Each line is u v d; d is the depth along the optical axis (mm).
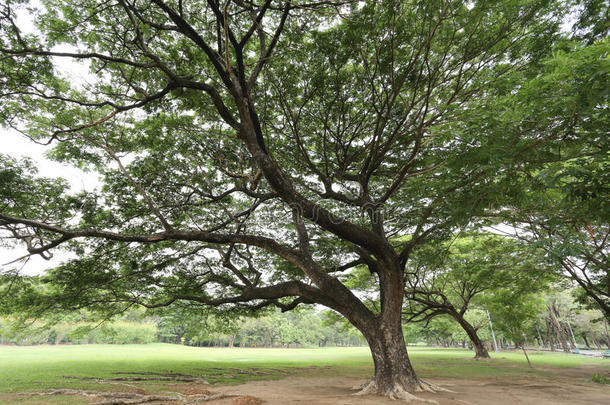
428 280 25547
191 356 29125
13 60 8750
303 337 89000
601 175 4891
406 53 9609
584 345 74812
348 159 12516
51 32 9016
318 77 10641
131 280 14344
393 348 10242
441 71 9523
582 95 4609
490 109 6348
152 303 16500
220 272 16219
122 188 12812
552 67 4977
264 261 16797
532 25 8367
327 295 11273
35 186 11742
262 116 11852
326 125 11508
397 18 8531
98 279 13172
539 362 23531
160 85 10703
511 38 8570
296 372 17391
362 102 11438
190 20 9820
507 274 17922
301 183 13727
